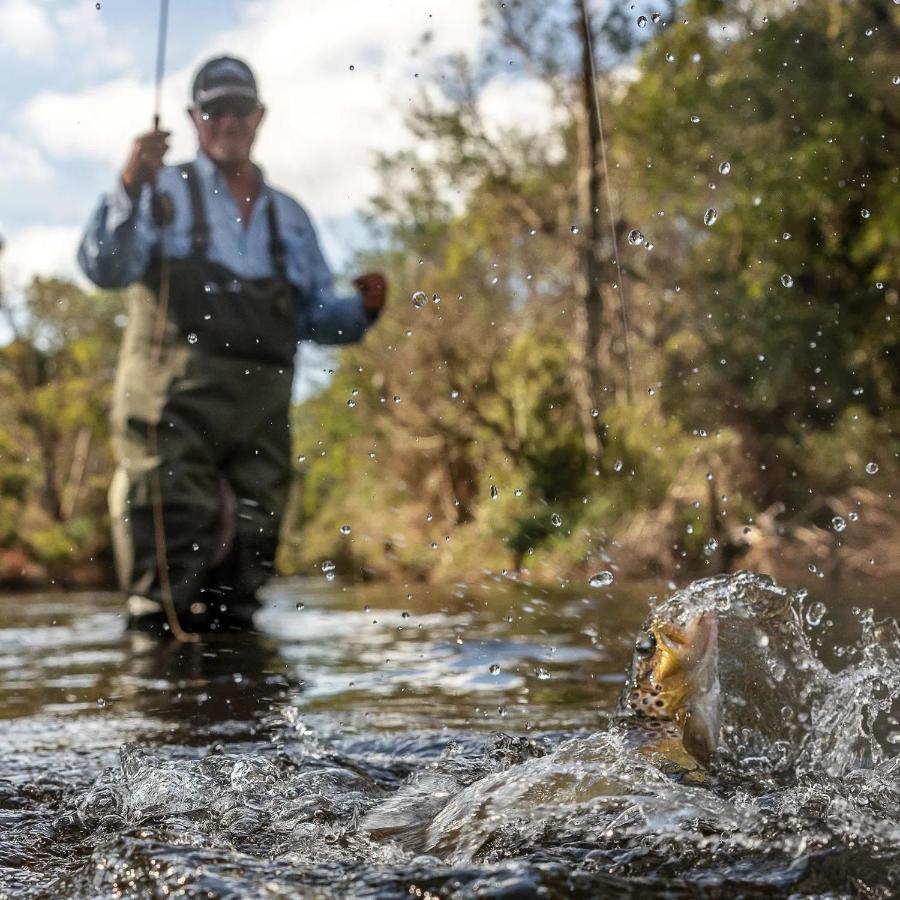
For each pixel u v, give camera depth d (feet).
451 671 12.98
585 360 46.65
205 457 17.89
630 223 46.70
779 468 40.42
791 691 8.07
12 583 80.18
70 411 102.78
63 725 10.10
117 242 17.74
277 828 6.31
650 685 7.71
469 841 5.56
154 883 4.88
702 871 5.00
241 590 18.37
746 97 41.16
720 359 42.29
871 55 39.83
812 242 41.91
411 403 53.31
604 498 42.47
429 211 55.77
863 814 5.82
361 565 49.88
